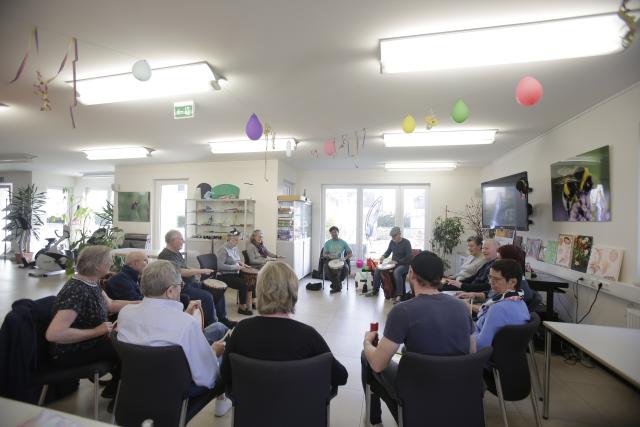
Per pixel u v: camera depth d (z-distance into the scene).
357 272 6.26
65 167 7.88
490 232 5.53
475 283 3.22
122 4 1.76
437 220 6.95
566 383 2.62
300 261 6.68
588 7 1.73
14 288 5.48
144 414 1.41
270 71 2.51
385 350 1.45
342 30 1.97
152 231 7.14
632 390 2.51
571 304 3.50
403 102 3.12
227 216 6.50
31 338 1.72
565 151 3.65
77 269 1.92
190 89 2.71
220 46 2.17
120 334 1.51
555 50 2.01
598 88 2.73
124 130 4.30
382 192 7.39
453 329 1.46
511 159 5.25
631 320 2.59
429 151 5.32
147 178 7.17
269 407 1.27
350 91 2.88
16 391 1.65
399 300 4.93
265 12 1.81
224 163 6.62
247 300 4.42
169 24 1.94
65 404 2.22
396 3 1.72
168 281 1.57
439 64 2.18
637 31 1.86
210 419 2.07
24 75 2.62
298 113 3.47
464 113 2.40
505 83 2.67
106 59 2.36
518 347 1.79
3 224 8.97
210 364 1.56
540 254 4.16
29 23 1.94
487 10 1.76
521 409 2.27
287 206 6.28
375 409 2.02
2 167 7.98
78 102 3.16
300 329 1.36
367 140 4.60
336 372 1.50
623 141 2.77
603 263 2.95
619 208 2.80
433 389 1.37
